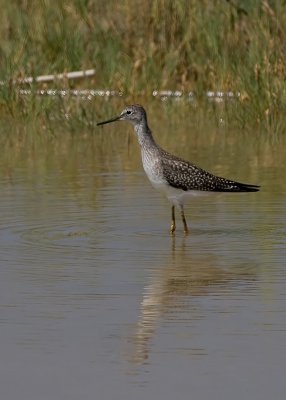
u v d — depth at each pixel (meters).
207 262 12.17
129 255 12.52
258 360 9.02
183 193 13.94
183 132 21.56
